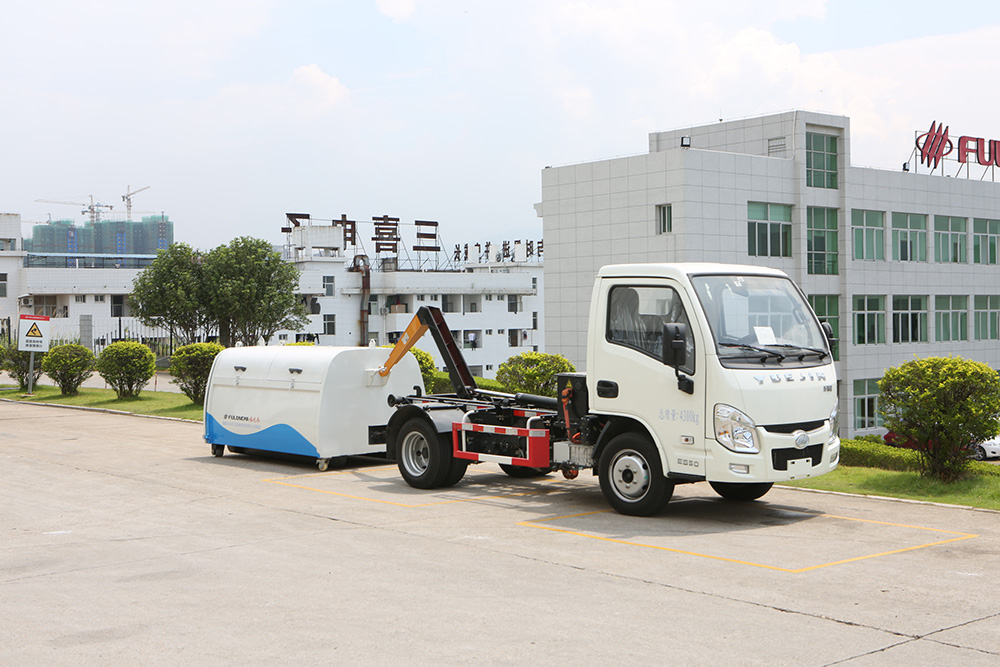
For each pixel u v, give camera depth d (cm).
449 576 876
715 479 1062
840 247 4725
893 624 721
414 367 1723
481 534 1072
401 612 759
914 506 1227
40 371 3694
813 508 1220
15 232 7844
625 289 1149
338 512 1225
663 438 1109
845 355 4731
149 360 3142
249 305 5831
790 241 4588
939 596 798
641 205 4428
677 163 4250
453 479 1420
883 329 4947
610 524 1123
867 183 4794
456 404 1431
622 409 1145
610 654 654
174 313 5809
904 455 1498
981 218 5466
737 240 4378
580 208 4703
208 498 1344
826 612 752
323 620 739
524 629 712
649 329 1123
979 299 5466
